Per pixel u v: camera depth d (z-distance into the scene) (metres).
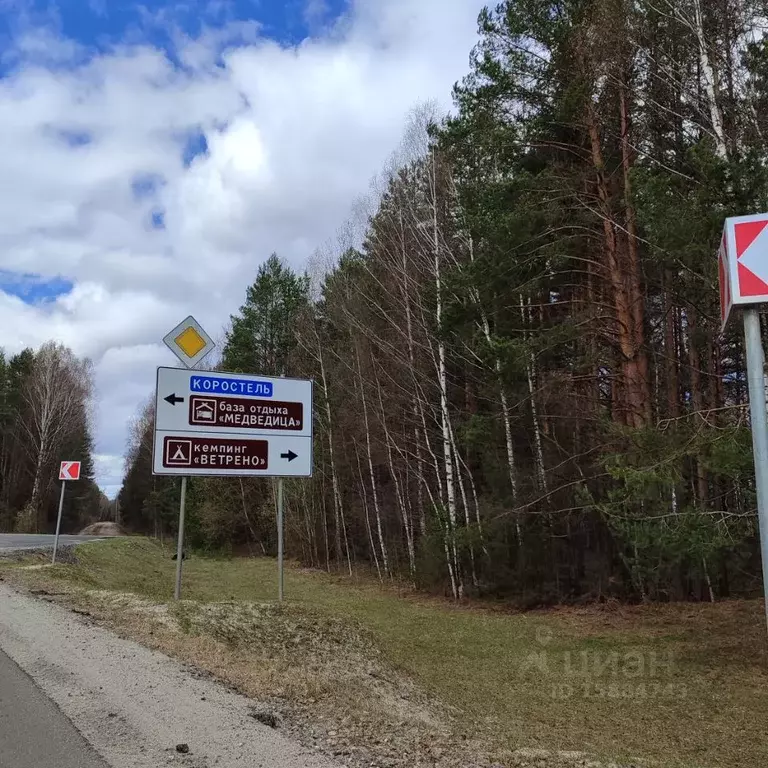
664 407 18.36
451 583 21.70
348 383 31.00
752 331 3.50
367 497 33.38
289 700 6.19
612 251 16.38
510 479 19.75
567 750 6.46
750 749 6.86
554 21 16.55
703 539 10.71
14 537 31.77
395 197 24.17
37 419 54.19
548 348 16.34
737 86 12.59
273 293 43.62
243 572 30.38
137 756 4.23
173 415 11.91
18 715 4.99
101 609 10.25
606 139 17.36
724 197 10.26
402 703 7.96
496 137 17.06
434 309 22.19
